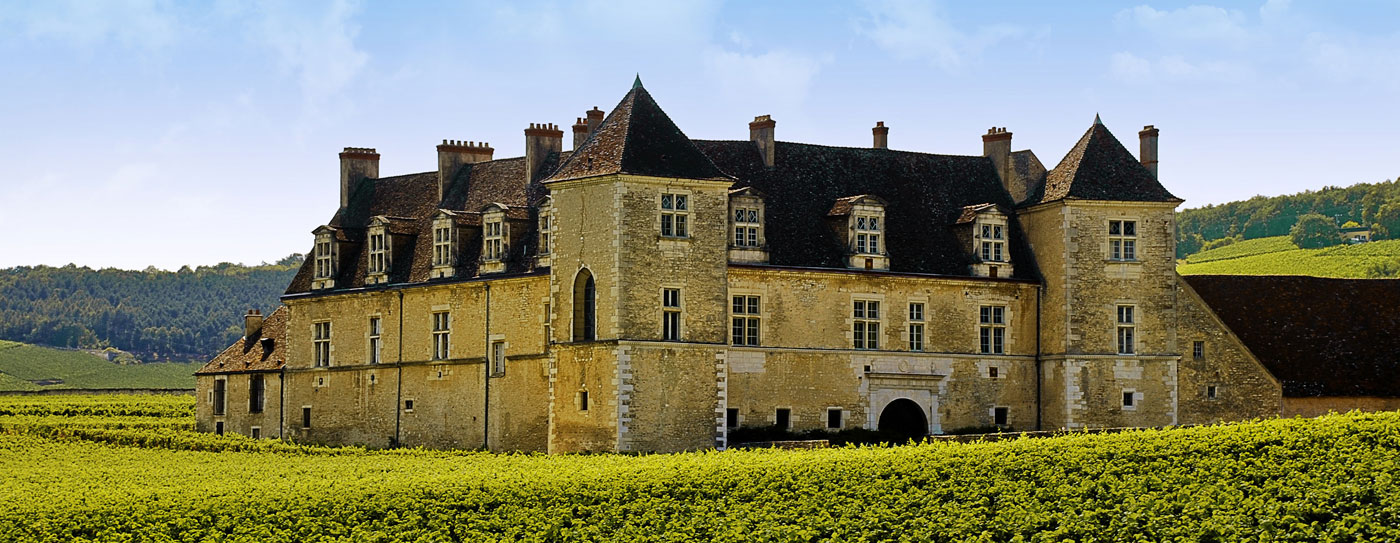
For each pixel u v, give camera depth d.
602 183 66.38
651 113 68.69
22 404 117.56
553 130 77.00
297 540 48.72
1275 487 45.06
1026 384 74.56
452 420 74.44
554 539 47.84
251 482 57.56
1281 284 81.56
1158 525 42.72
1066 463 49.94
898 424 73.69
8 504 53.19
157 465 66.75
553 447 67.50
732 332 69.25
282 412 84.50
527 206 74.75
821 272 71.06
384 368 78.25
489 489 52.69
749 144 75.19
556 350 67.81
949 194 77.56
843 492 49.47
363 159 85.56
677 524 47.53
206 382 90.75
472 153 81.62
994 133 79.56
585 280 67.25
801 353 70.31
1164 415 73.81
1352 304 81.38
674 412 66.19
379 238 79.31
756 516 47.72
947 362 73.25
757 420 69.19
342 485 54.97
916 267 73.44
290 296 84.25
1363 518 40.84
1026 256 75.94
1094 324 73.44
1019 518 44.84
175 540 48.97
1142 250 74.31
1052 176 76.12
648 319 65.94
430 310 76.06
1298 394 76.12
